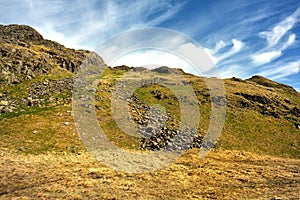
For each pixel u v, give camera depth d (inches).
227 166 1317.7
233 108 2546.8
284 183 1064.2
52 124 1476.4
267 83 4069.9
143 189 894.4
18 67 2224.4
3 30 3353.8
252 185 1020.5
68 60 2920.8
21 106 1653.5
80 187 860.0
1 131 1295.5
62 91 2069.4
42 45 3346.5
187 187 952.9
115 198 796.6
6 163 989.8
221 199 845.2
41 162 1050.7
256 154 1729.8
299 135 2311.8
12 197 760.3
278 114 2669.8
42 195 780.6
